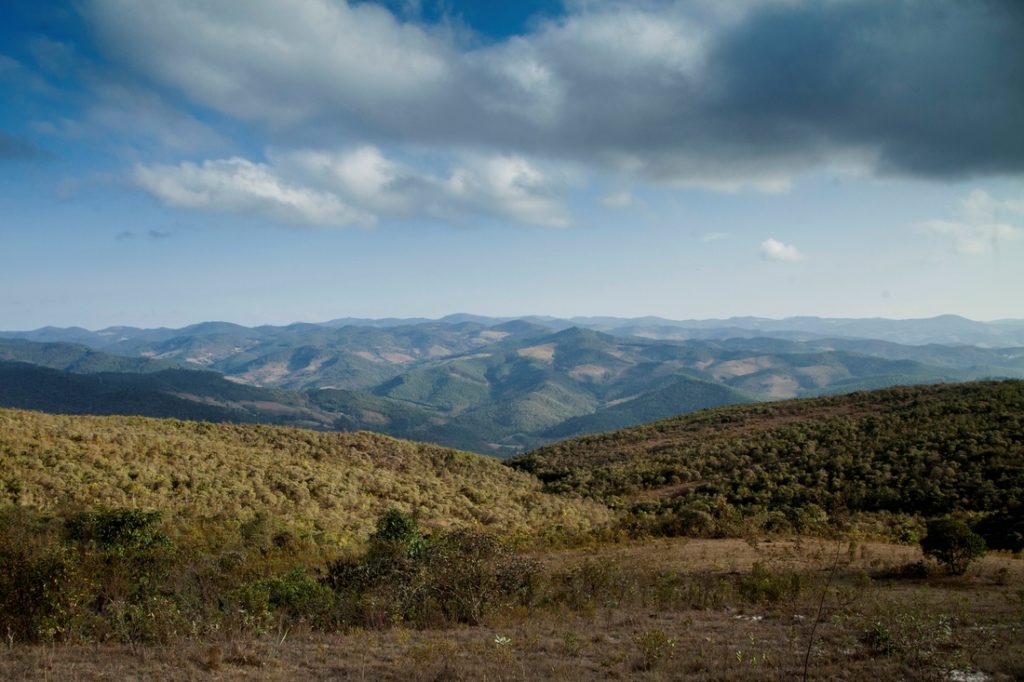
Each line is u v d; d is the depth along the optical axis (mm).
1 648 9234
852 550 20906
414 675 8781
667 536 33156
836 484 44812
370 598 13523
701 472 59000
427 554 15383
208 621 11133
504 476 68625
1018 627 10492
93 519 18094
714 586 16266
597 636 11180
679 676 8492
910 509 39250
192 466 43156
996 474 40656
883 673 8320
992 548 29266
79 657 9156
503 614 13539
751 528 33156
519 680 8438
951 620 11156
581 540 31141
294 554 22656
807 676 8281
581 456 80812
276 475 45719
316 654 10062
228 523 29531
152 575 12773
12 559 10430
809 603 13898
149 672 8602
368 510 44406
